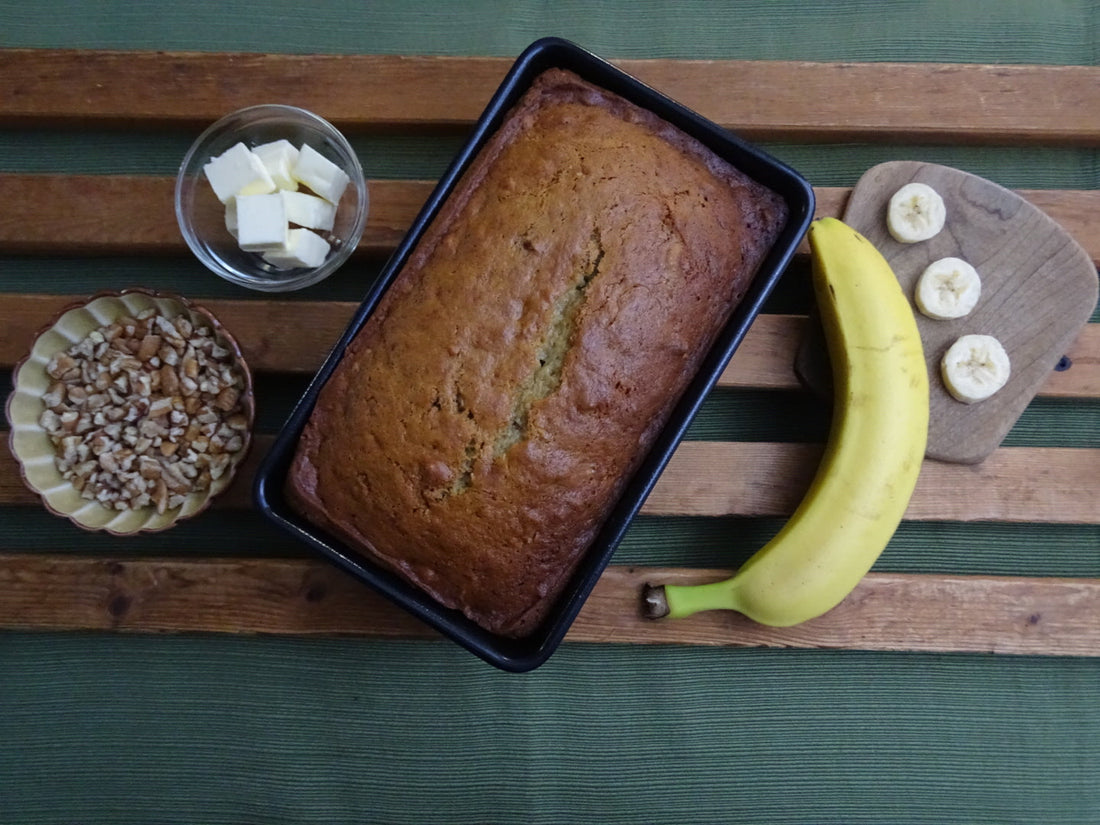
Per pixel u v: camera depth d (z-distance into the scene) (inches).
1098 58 18.8
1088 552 18.3
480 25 18.6
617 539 15.2
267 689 17.9
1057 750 18.0
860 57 18.7
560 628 14.9
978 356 17.3
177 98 17.8
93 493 16.6
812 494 16.7
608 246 14.8
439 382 14.7
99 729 17.7
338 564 15.0
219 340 16.7
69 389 16.6
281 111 17.3
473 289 14.8
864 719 18.0
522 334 14.7
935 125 18.0
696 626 17.6
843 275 16.3
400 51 18.6
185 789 17.7
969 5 18.8
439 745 17.8
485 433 14.6
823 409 18.2
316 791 17.7
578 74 16.1
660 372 15.1
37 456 16.5
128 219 17.7
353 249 17.1
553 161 15.2
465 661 18.0
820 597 16.3
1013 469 17.8
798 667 18.1
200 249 17.2
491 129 16.0
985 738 18.0
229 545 17.9
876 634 17.6
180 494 16.6
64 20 18.5
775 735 18.0
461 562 14.8
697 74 18.0
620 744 17.9
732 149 15.8
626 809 17.8
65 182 17.7
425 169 18.3
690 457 17.6
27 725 17.7
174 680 17.8
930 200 17.4
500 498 14.6
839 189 17.9
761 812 17.8
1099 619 17.6
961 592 17.7
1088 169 18.7
